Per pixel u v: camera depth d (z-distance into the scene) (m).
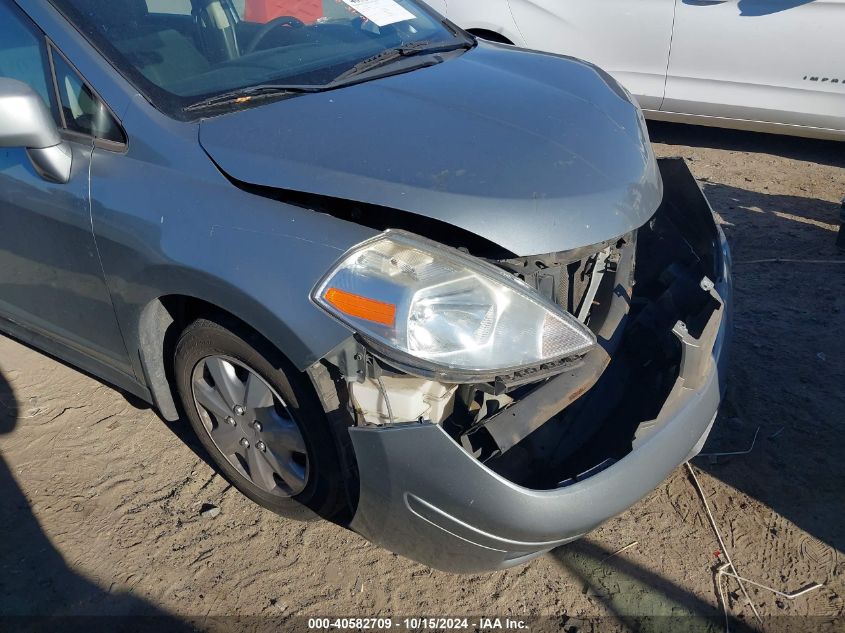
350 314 1.79
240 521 2.44
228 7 2.64
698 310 2.30
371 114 2.17
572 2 5.15
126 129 2.19
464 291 1.81
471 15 5.27
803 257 3.98
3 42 2.42
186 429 2.83
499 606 2.17
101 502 2.52
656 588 2.21
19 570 2.29
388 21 2.93
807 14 4.68
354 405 1.93
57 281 2.47
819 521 2.41
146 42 2.38
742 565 2.28
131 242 2.12
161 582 2.24
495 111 2.24
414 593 2.20
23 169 2.36
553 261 1.97
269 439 2.22
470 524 1.87
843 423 2.81
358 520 2.10
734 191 4.78
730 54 4.95
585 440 2.15
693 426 2.09
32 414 2.93
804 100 4.91
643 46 5.13
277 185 1.95
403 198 1.88
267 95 2.31
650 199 2.17
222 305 1.98
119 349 2.45
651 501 2.51
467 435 1.97
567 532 1.90
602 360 2.11
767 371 3.09
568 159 2.08
